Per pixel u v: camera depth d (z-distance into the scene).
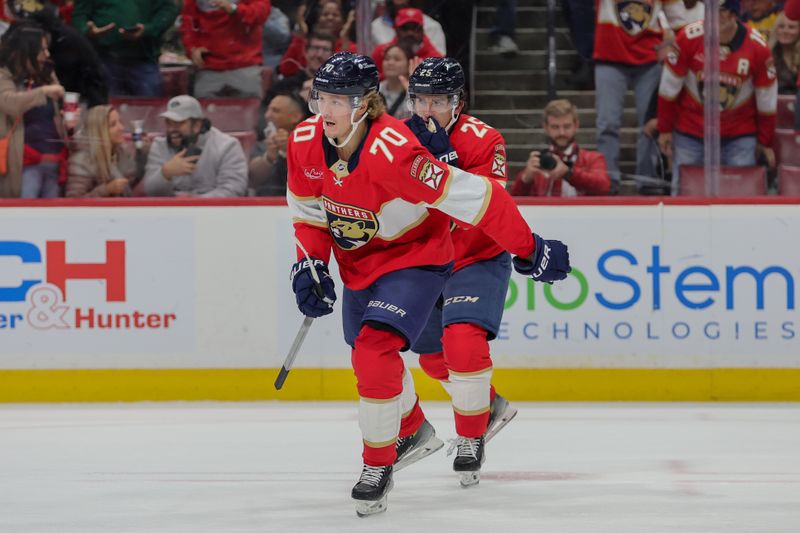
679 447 12.72
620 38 17.38
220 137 17.58
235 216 16.73
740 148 17.52
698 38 17.23
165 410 15.88
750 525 8.51
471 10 17.64
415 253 8.87
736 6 17.16
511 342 16.67
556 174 17.73
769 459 11.90
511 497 9.74
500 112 17.80
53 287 16.66
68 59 17.30
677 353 16.64
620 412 15.61
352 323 9.32
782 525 8.52
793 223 16.56
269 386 16.73
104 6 17.23
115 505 9.39
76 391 16.67
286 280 16.70
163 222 16.72
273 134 17.64
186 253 16.73
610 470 11.23
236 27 17.39
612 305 16.66
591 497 9.73
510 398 16.70
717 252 16.61
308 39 17.50
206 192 17.61
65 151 17.41
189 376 16.75
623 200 16.64
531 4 17.61
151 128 17.50
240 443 12.99
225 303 16.73
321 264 8.93
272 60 17.56
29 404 16.55
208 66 17.48
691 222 16.64
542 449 12.60
